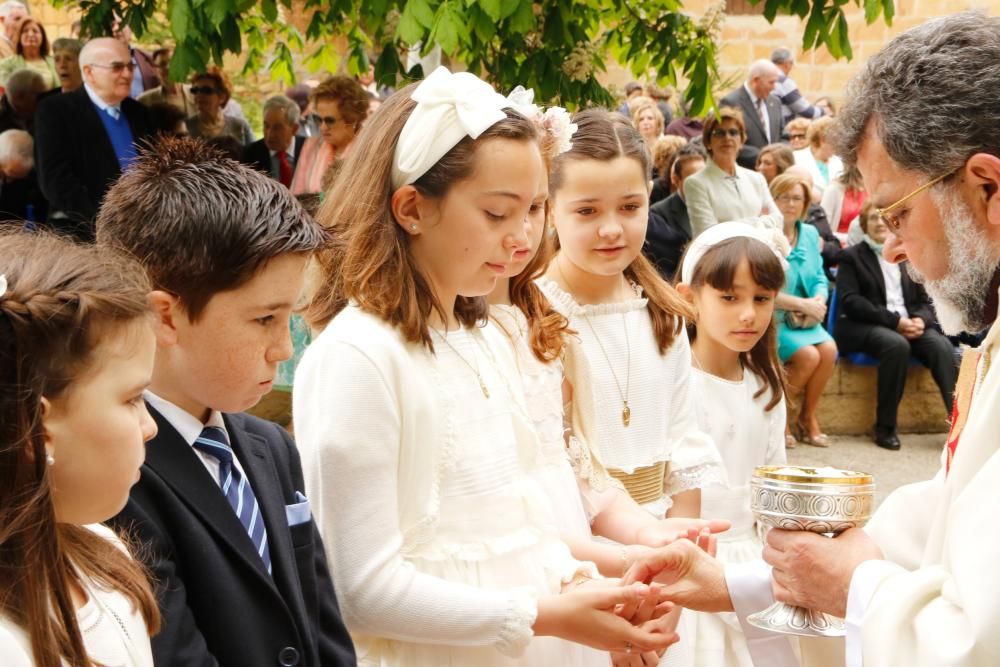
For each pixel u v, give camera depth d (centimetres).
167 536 144
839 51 438
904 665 161
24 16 704
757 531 318
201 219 146
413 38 360
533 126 187
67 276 112
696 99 498
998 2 1055
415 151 181
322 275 199
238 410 153
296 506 163
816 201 834
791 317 662
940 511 181
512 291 234
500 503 189
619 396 266
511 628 173
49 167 534
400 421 178
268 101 662
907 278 700
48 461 109
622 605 187
